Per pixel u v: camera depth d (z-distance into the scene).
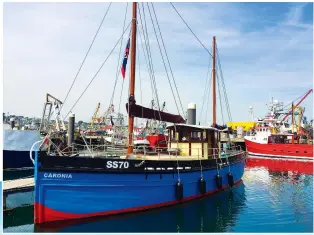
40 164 11.88
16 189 16.66
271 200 18.72
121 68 15.49
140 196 13.81
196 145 18.70
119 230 12.60
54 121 27.11
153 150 19.45
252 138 53.94
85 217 12.55
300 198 19.34
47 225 11.94
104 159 12.83
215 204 17.48
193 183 16.41
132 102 15.02
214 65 28.80
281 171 33.44
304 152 47.38
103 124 58.62
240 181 25.11
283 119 61.78
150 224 13.44
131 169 13.47
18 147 27.36
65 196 12.17
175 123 18.89
